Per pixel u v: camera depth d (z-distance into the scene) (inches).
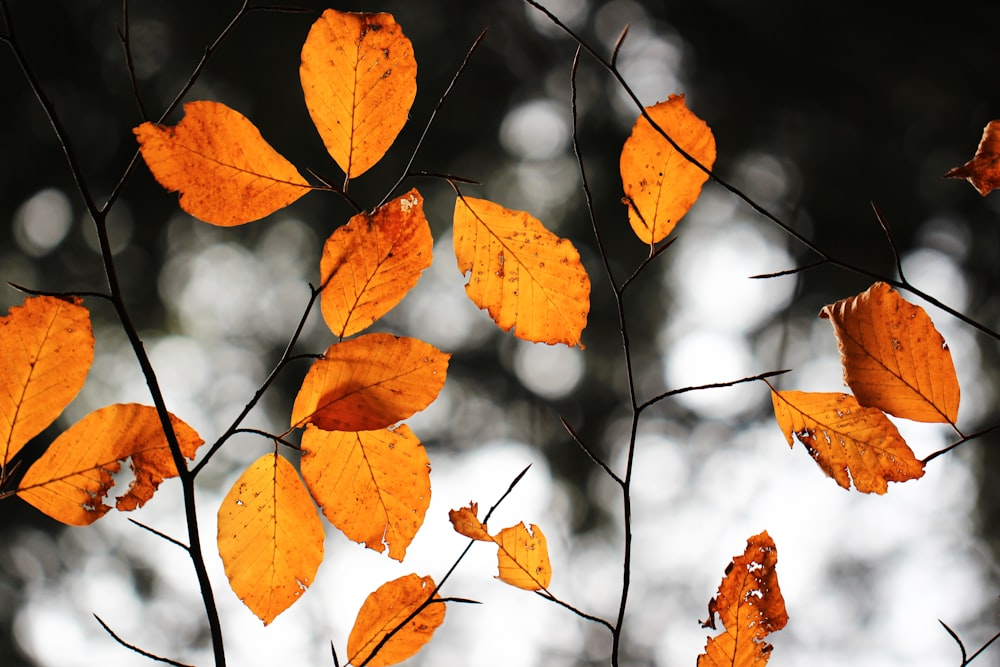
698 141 61.6
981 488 248.7
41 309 60.3
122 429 60.9
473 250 62.1
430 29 257.3
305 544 61.4
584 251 282.2
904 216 256.4
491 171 279.1
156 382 59.2
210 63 245.4
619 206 277.1
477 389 308.2
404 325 295.9
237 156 60.5
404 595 61.4
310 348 284.2
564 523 304.7
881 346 61.4
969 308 248.4
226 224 60.7
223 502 61.2
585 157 277.4
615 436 306.5
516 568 60.7
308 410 60.7
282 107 243.8
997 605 231.3
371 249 60.6
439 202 271.7
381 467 61.4
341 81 60.8
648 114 61.5
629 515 60.1
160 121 60.2
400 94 60.9
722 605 61.0
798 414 61.9
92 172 267.6
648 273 285.3
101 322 275.0
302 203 275.1
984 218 246.1
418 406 60.8
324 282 60.6
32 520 278.7
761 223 276.8
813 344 288.4
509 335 303.1
